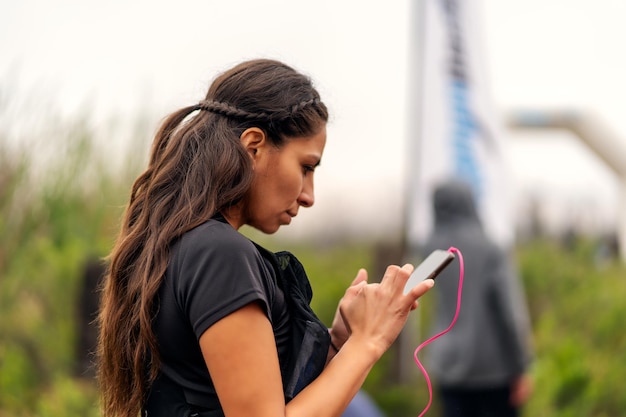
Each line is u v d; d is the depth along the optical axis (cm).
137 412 236
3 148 805
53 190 812
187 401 224
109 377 241
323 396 219
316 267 1162
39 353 714
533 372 823
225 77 246
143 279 225
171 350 224
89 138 856
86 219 834
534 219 1478
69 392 659
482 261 641
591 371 844
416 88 839
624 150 1535
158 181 237
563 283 1117
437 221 669
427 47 832
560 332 985
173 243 226
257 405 211
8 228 775
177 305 221
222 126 237
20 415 651
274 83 238
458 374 635
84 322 711
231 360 212
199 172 232
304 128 237
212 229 223
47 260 777
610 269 1205
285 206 239
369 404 480
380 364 901
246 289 215
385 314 231
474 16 852
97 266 718
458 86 833
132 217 244
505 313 638
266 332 216
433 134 824
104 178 862
